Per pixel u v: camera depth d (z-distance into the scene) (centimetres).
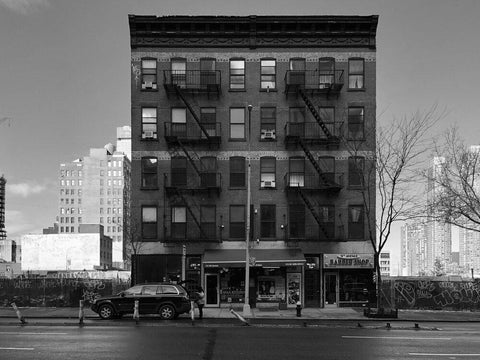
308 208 3391
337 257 3316
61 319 2433
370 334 1795
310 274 3353
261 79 3497
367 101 3453
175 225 3412
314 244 3366
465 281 3259
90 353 1323
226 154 3453
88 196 18600
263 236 3400
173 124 3472
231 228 3416
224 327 1995
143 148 3453
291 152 3447
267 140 3453
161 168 3444
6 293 3312
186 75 3481
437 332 1909
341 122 3406
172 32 3494
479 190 4247
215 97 3484
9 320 2341
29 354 1309
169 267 3362
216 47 3509
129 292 2386
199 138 3397
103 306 2366
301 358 1270
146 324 2100
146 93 3484
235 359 1247
